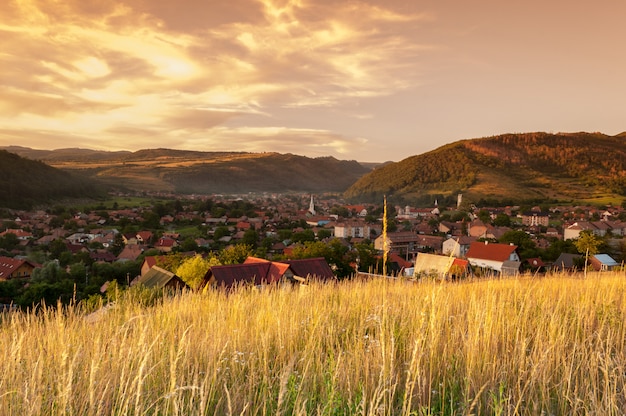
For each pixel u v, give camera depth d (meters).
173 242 109.12
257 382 4.35
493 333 5.48
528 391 4.12
